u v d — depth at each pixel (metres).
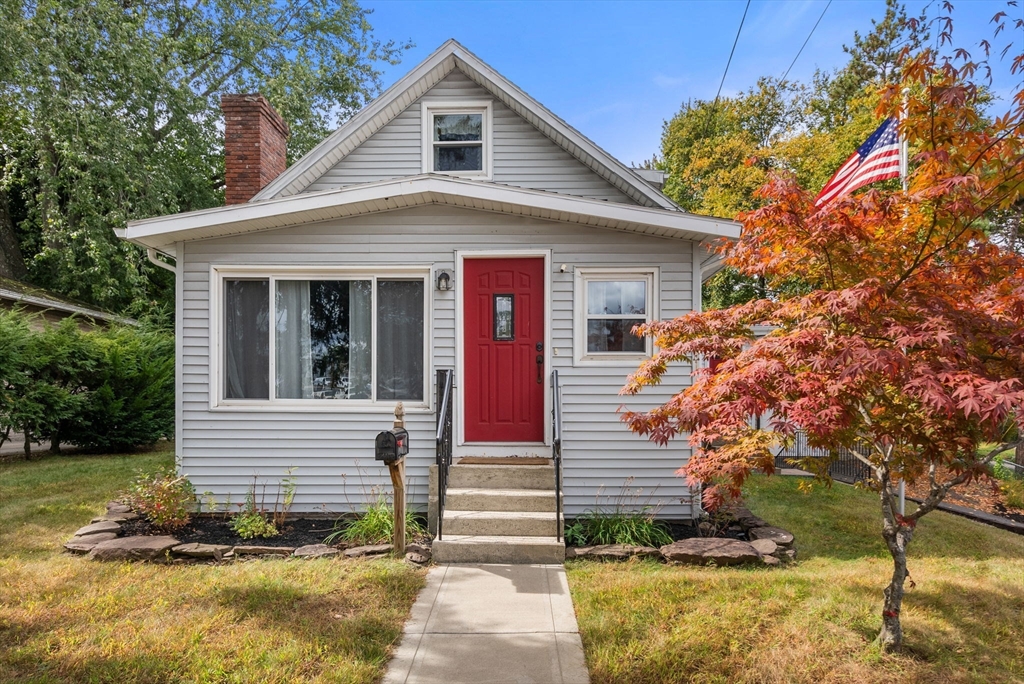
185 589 4.53
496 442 6.80
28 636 3.77
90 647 3.63
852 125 18.77
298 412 6.74
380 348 6.90
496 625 4.08
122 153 15.62
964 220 3.58
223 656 3.56
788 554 5.52
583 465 6.69
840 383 3.12
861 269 3.80
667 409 3.84
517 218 6.79
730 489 3.62
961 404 2.66
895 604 3.65
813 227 3.64
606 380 6.73
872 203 3.63
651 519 6.21
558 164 8.81
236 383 6.88
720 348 3.99
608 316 6.80
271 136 9.09
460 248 6.80
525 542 5.41
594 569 5.16
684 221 6.14
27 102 14.65
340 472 6.73
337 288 6.93
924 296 3.44
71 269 16.45
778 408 3.37
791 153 19.75
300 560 5.29
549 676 3.44
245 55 19.39
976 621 4.08
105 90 15.86
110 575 4.81
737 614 4.09
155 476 6.99
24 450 11.28
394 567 5.10
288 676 3.37
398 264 6.81
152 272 18.47
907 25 3.89
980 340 3.31
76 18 15.07
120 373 11.37
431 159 8.92
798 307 3.65
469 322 6.87
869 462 4.00
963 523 7.02
